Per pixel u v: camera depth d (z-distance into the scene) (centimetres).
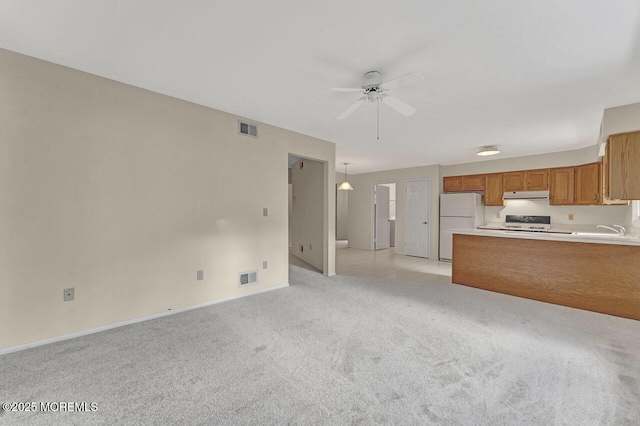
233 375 193
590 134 412
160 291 294
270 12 170
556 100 293
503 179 591
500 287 399
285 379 189
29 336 225
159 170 291
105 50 214
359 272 520
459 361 213
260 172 379
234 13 171
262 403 166
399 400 169
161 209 293
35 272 227
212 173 332
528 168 560
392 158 606
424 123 372
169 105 297
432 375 195
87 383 183
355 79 255
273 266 399
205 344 236
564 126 376
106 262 260
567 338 253
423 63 226
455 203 633
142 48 211
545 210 556
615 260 318
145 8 167
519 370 201
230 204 349
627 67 227
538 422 152
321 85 268
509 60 220
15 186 218
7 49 214
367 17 173
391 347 234
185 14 172
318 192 537
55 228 235
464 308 330
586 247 336
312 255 572
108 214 261
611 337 256
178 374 194
